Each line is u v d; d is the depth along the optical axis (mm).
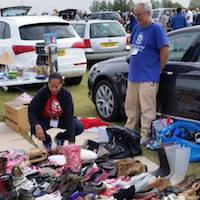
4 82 7691
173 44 6031
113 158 5297
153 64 5816
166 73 5848
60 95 5336
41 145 5832
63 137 5543
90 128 6594
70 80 10523
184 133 5531
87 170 4562
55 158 4941
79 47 10078
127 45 13508
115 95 6789
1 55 9961
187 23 19000
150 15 5746
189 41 5797
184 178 4531
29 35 9664
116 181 4406
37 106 5395
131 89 6055
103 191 4219
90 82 7410
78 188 4184
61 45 9727
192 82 5516
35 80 7930
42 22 9914
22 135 6523
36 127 5340
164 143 5219
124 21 27828
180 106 5699
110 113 6980
